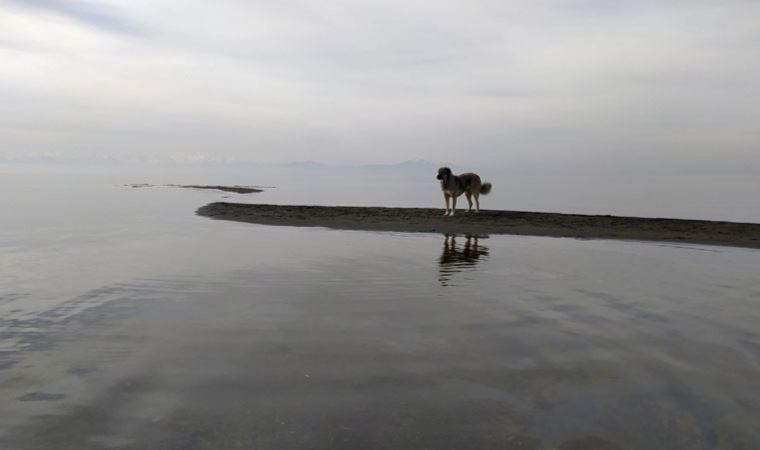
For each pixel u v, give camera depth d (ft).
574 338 16.88
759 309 20.76
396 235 43.62
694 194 219.41
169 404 11.82
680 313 20.11
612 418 11.39
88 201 86.38
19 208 70.59
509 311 20.13
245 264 29.55
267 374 13.58
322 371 13.83
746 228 45.96
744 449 10.12
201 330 17.26
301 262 30.35
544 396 12.46
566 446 10.21
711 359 15.03
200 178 374.84
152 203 82.23
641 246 38.65
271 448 9.98
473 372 13.91
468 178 56.85
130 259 31.01
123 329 17.33
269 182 331.36
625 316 19.63
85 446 10.00
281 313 19.42
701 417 11.44
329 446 10.09
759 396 12.50
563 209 115.24
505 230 46.26
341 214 56.95
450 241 40.24
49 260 30.60
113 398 12.09
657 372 14.02
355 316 19.15
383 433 10.61
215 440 10.25
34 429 10.62
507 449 10.07
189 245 36.88
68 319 18.48
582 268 29.53
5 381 13.00
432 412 11.57
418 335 16.99
